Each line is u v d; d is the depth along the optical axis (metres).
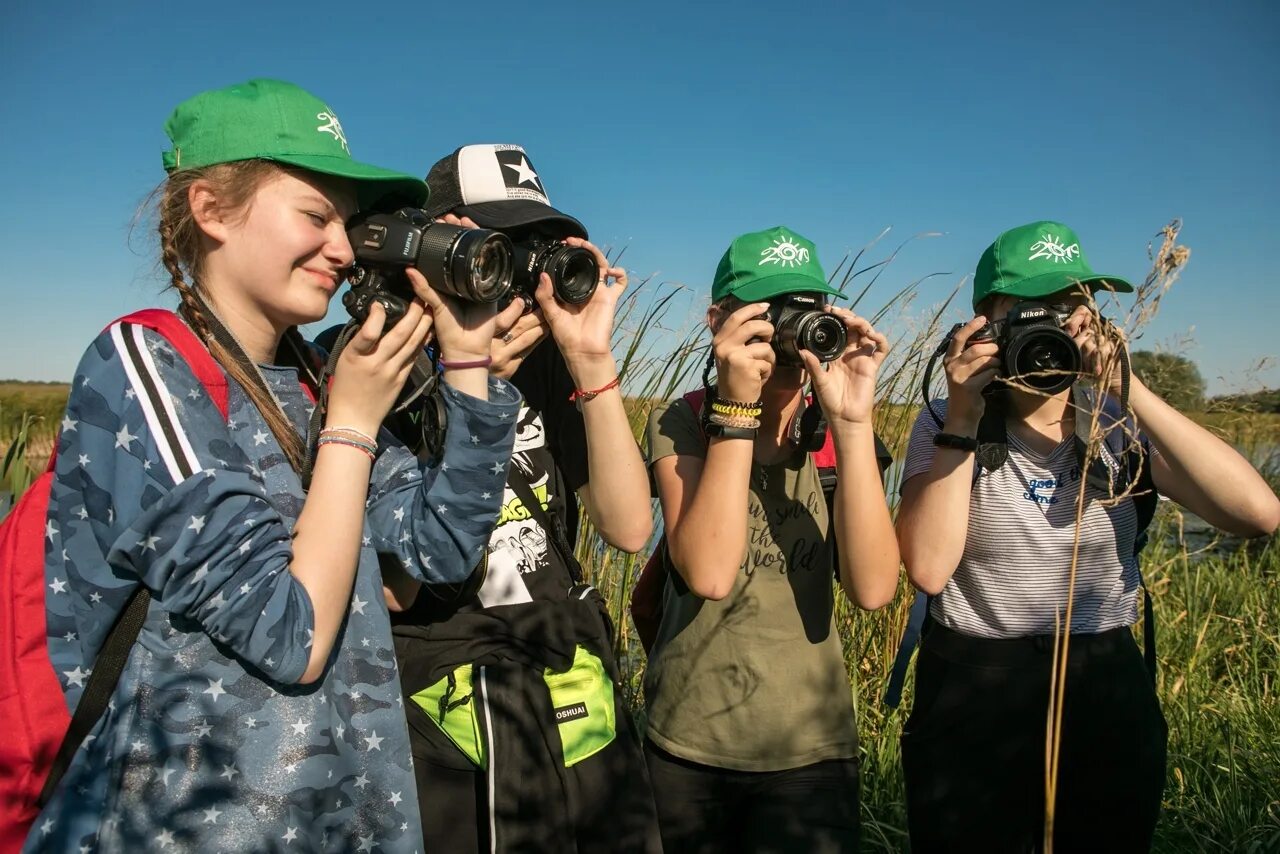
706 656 2.08
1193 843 2.90
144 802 1.21
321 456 1.38
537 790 1.72
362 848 1.38
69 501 1.25
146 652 1.25
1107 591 2.14
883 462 2.32
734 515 1.96
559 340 1.90
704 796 2.09
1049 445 2.16
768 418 2.18
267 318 1.43
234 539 1.21
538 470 1.94
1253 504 2.03
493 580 1.79
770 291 2.03
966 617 2.19
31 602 1.26
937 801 2.20
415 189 1.50
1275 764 3.19
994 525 2.14
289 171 1.36
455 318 1.50
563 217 1.92
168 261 1.35
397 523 1.55
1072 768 2.12
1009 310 2.17
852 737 2.09
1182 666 4.02
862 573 2.06
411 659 1.76
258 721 1.27
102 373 1.25
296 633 1.25
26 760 1.23
